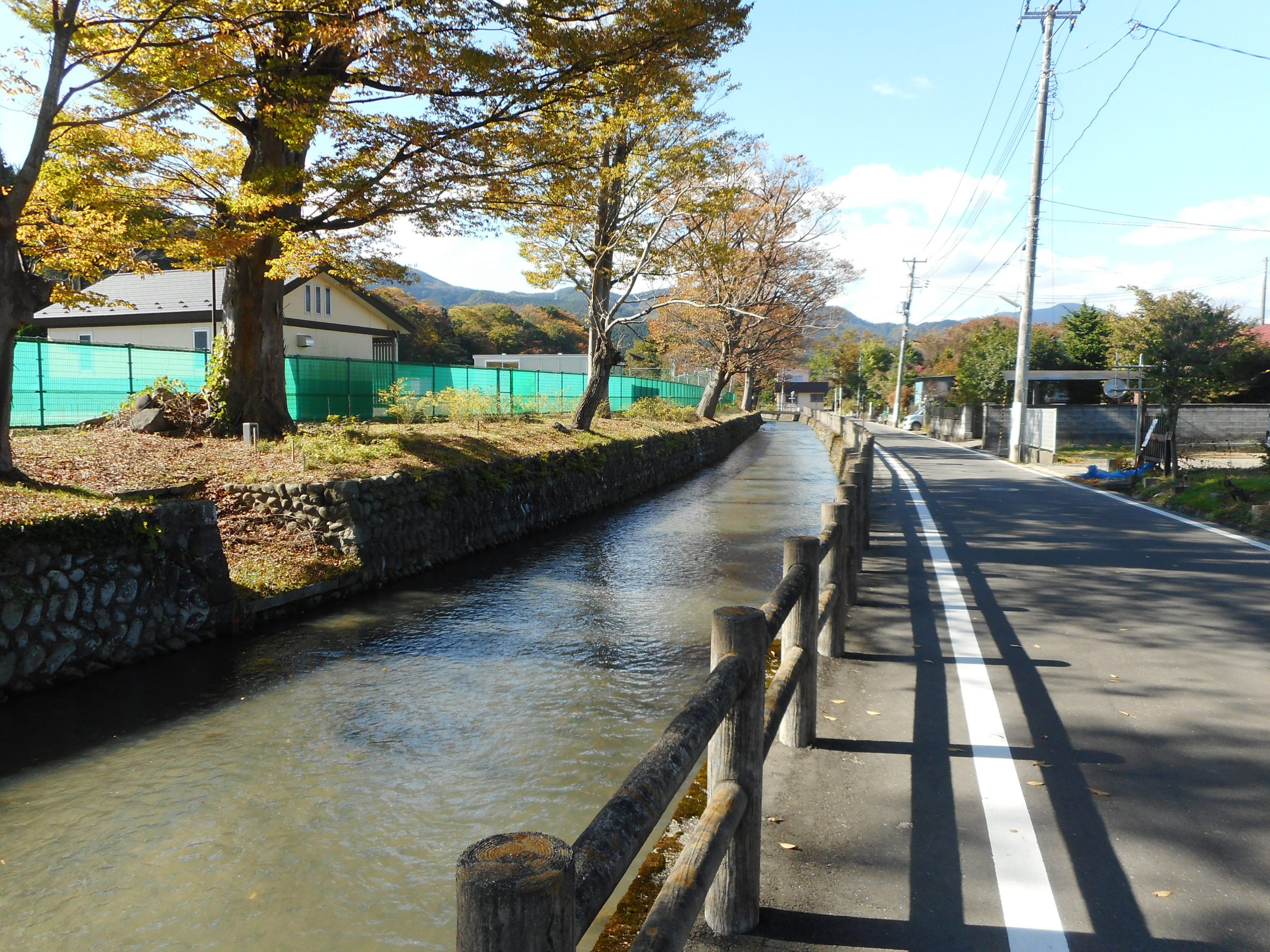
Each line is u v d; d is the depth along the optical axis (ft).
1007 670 15.79
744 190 62.28
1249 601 21.43
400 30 29.09
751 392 199.52
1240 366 87.30
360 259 40.27
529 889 3.14
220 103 31.60
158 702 18.52
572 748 15.81
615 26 33.55
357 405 68.44
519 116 33.58
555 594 28.63
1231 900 8.19
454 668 20.62
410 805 13.66
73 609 20.18
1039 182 71.51
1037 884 8.49
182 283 92.68
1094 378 97.35
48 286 25.76
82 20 26.00
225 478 31.35
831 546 15.15
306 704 18.28
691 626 24.44
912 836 9.48
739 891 7.67
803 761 11.60
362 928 10.57
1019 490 49.85
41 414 48.32
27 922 10.75
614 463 56.39
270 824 13.16
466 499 36.94
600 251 60.08
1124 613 20.20
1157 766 11.44
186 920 10.75
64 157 31.50
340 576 27.96
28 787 14.52
